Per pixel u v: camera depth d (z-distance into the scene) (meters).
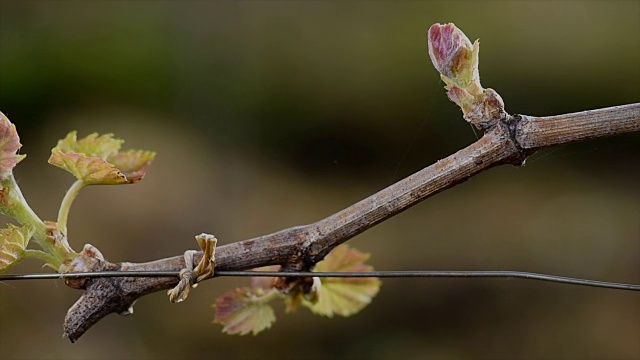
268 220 2.56
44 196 2.29
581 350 1.92
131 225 2.29
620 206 2.49
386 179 2.82
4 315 1.84
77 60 2.89
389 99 2.86
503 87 2.71
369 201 0.79
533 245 2.33
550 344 1.94
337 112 2.90
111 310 0.79
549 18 2.75
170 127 2.84
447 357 1.93
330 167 2.89
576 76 2.66
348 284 0.87
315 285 0.84
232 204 2.58
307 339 1.95
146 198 2.39
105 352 1.84
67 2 3.00
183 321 1.93
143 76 2.92
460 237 2.41
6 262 0.79
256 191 2.69
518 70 2.71
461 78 0.79
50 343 1.82
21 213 0.79
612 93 2.64
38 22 2.96
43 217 2.20
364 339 1.97
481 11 2.87
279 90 2.95
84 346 1.84
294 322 1.97
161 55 2.98
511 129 0.78
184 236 2.36
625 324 1.99
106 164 0.80
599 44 2.67
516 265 2.26
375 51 2.93
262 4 3.12
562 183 2.65
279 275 0.79
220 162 2.79
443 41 0.79
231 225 2.47
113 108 2.85
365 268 0.87
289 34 3.04
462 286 2.16
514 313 2.06
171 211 2.40
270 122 2.94
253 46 3.04
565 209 2.47
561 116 0.78
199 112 2.94
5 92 2.77
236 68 3.02
